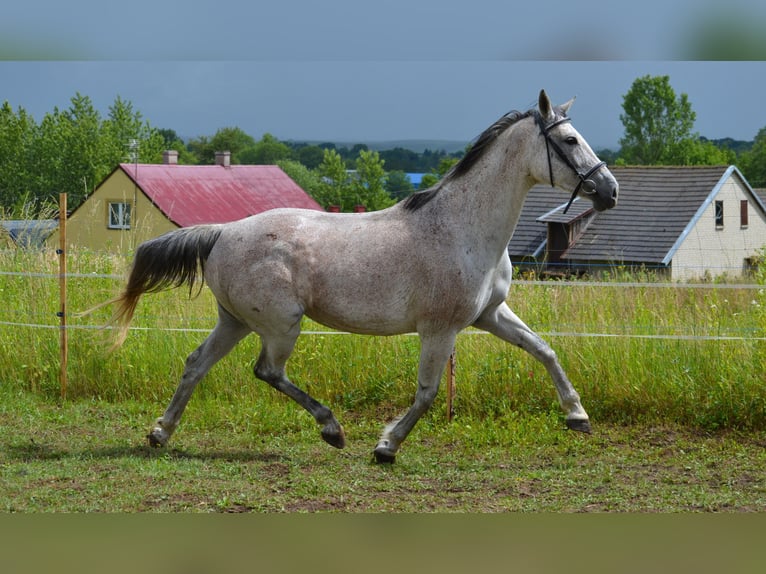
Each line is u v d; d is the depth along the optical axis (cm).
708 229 2772
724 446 685
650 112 5422
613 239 2655
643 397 752
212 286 638
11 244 1002
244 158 10200
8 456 641
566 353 778
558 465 637
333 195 6538
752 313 790
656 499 553
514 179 600
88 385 851
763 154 4831
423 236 602
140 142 5853
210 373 826
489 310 641
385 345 823
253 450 674
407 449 676
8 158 5322
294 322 619
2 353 890
